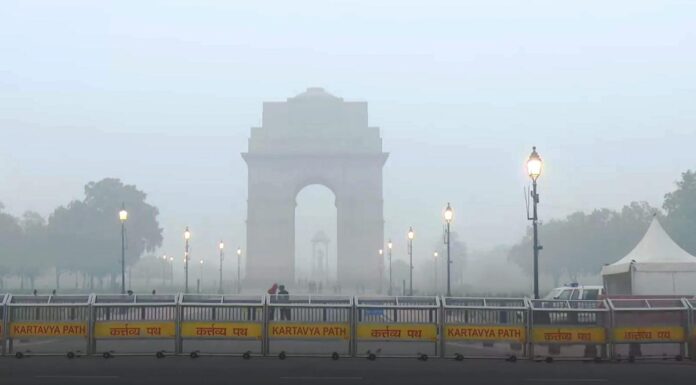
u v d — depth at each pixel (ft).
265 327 113.29
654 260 167.53
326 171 558.56
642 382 88.74
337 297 132.36
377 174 559.38
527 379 90.79
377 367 102.01
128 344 113.91
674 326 114.21
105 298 132.57
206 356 113.70
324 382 86.33
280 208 554.87
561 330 112.98
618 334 113.19
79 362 105.60
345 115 562.66
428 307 113.50
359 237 554.05
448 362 109.50
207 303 113.50
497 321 112.98
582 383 87.61
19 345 113.50
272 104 562.66
